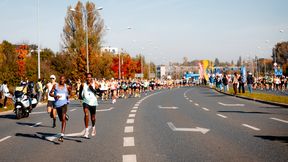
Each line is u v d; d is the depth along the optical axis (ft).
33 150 31.53
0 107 89.97
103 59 201.57
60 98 37.35
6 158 28.32
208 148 30.09
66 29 195.62
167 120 52.01
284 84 165.89
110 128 44.68
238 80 125.18
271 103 81.41
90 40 194.39
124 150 30.09
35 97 71.77
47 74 200.03
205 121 49.98
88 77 38.17
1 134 42.93
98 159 26.81
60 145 33.63
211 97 116.78
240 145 31.22
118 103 94.89
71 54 193.98
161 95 139.64
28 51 274.98
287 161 24.66
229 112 63.16
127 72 291.79
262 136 36.14
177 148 30.37
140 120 52.75
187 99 107.45
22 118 63.82
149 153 28.50
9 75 156.76
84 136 38.42
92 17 195.62
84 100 38.17
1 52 221.87
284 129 41.09
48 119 60.18
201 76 325.83
